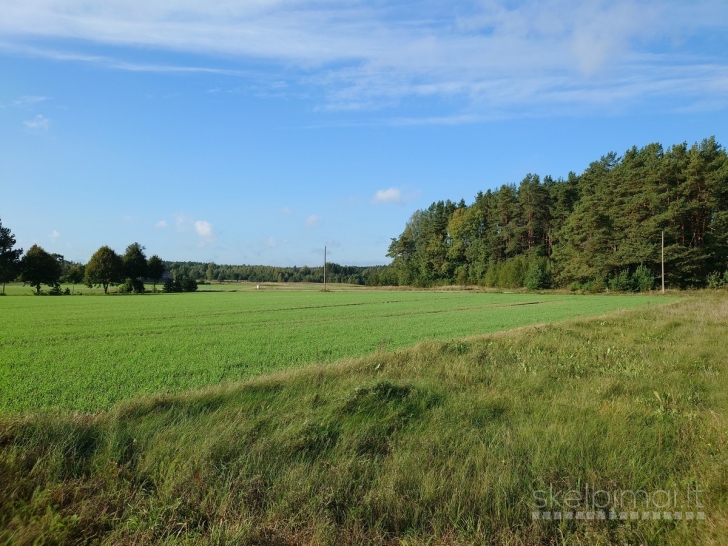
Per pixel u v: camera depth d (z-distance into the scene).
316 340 20.91
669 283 62.78
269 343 19.88
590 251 68.81
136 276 99.31
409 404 7.09
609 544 3.78
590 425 6.19
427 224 117.81
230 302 56.56
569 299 57.94
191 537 3.75
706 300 36.66
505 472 4.76
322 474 4.70
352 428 6.04
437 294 79.75
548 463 5.03
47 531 3.66
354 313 38.69
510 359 11.71
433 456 5.24
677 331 16.75
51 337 22.22
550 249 89.75
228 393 7.73
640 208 64.44
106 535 3.81
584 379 9.38
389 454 5.38
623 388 8.59
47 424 5.61
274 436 5.61
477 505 4.22
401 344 19.53
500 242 95.19
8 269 75.31
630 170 66.94
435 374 9.49
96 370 13.59
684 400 7.68
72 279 107.44
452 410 6.89
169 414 6.60
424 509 4.18
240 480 4.61
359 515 4.09
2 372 13.27
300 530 3.88
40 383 11.73
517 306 46.44
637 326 18.86
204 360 15.38
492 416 6.80
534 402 7.44
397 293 87.19
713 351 12.32
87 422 6.06
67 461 4.92
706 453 5.32
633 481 4.70
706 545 3.62
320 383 8.72
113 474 4.60
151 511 4.03
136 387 11.40
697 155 59.09
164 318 33.75
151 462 4.90
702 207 59.22
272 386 8.36
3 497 4.05
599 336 16.33
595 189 74.44
